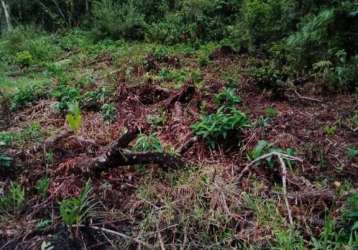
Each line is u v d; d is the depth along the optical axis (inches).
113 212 99.7
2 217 99.8
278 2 265.0
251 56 264.5
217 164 118.1
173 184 108.5
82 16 500.4
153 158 113.5
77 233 91.8
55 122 167.5
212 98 171.2
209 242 88.7
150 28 385.7
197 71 229.6
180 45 335.6
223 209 96.9
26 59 330.3
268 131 137.9
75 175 113.1
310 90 186.2
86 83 218.4
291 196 100.6
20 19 522.3
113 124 157.6
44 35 450.0
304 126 145.6
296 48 211.6
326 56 202.8
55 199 106.1
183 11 382.3
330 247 83.7
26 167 120.8
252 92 188.7
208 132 125.1
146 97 184.9
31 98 197.6
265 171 112.8
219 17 355.6
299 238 86.3
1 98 203.8
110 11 417.7
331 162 118.6
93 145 133.3
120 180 112.7
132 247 88.7
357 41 208.8
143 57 269.7
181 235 90.8
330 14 207.3
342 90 182.5
